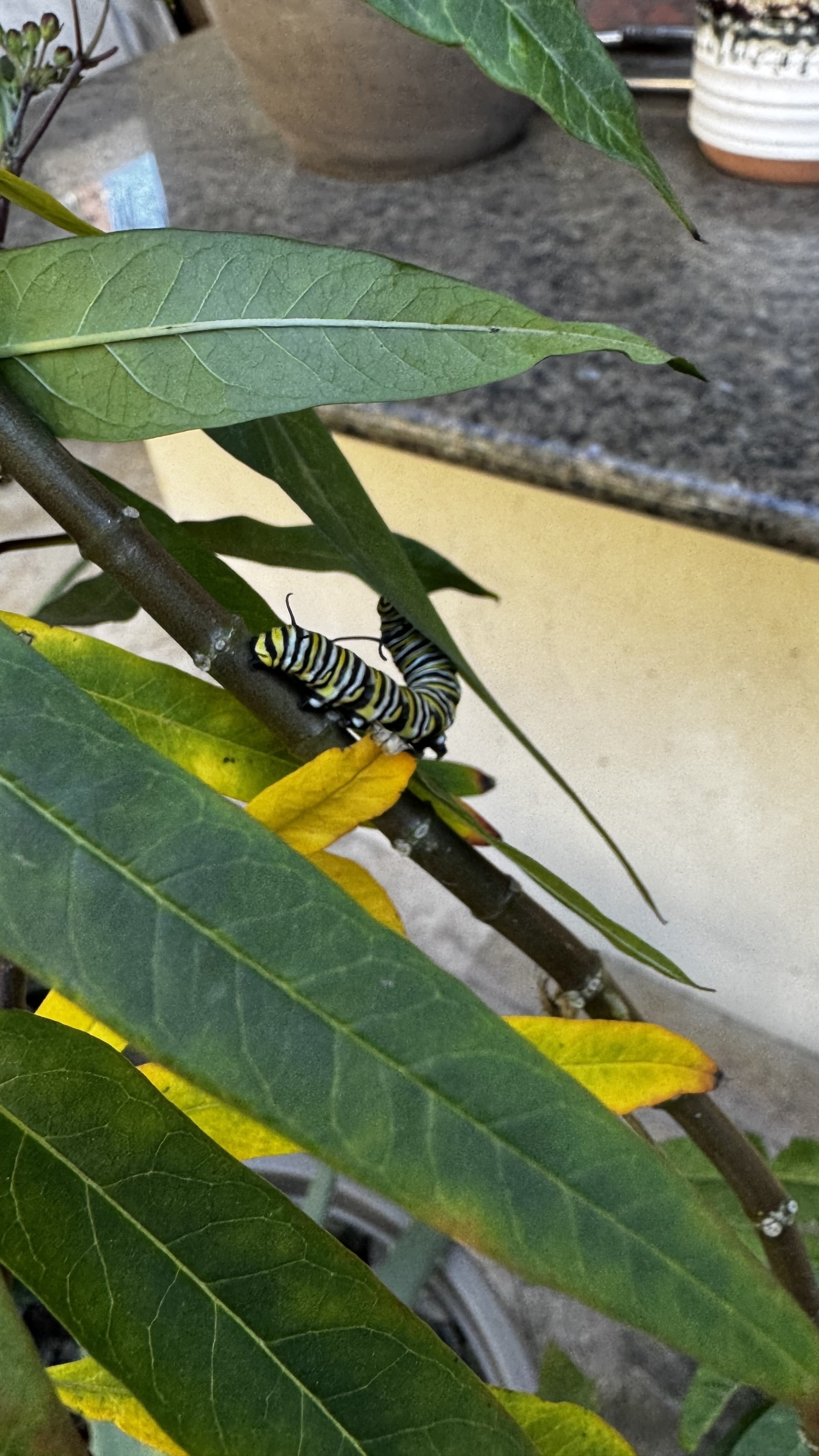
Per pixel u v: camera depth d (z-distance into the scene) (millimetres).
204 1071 91
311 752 156
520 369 112
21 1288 401
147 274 120
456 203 436
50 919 92
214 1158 105
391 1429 99
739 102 391
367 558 153
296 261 117
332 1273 103
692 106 426
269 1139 177
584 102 97
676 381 360
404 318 115
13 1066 106
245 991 93
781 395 347
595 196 431
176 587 141
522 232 421
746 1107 594
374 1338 102
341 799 159
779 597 423
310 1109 92
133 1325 99
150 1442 170
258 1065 92
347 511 158
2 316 124
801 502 315
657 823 560
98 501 132
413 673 228
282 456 155
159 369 122
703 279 388
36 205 151
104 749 96
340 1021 94
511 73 97
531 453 356
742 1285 96
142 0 568
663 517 346
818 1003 583
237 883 95
